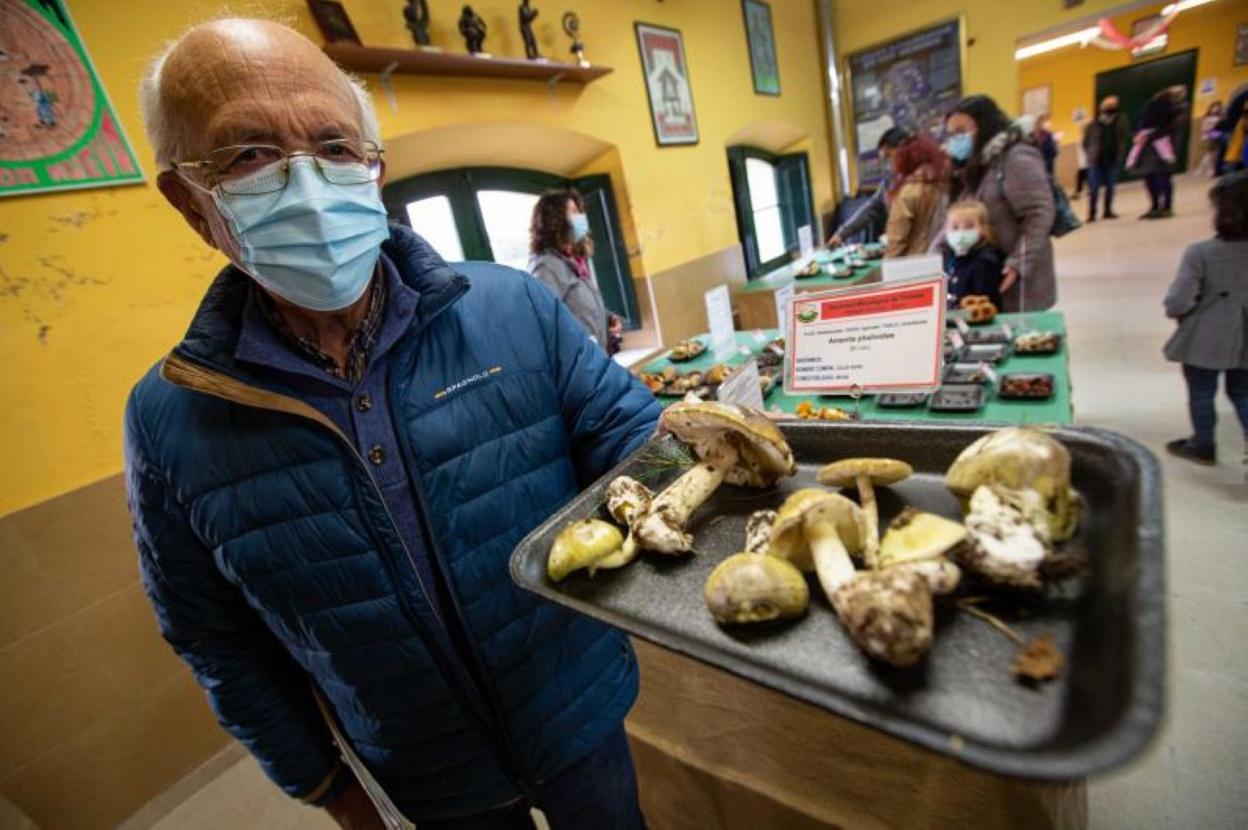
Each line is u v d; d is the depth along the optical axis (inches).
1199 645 57.1
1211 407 78.5
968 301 86.0
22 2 54.4
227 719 30.8
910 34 209.0
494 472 28.7
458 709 30.2
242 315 25.9
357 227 25.7
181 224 65.7
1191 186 288.2
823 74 223.8
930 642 15.9
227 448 25.2
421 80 90.9
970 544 17.8
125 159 61.4
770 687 16.8
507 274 31.8
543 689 31.8
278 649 32.9
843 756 36.5
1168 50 326.0
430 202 112.6
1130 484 18.1
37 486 57.4
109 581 61.9
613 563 24.0
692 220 155.0
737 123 170.9
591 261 145.4
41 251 56.7
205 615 29.1
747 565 19.4
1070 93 368.2
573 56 115.1
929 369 33.8
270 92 22.6
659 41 137.9
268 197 23.6
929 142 103.7
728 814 45.1
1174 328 125.0
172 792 67.1
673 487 26.5
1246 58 303.9
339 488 26.0
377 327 27.9
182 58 22.3
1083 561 17.0
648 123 137.0
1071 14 185.5
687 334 155.4
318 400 26.1
